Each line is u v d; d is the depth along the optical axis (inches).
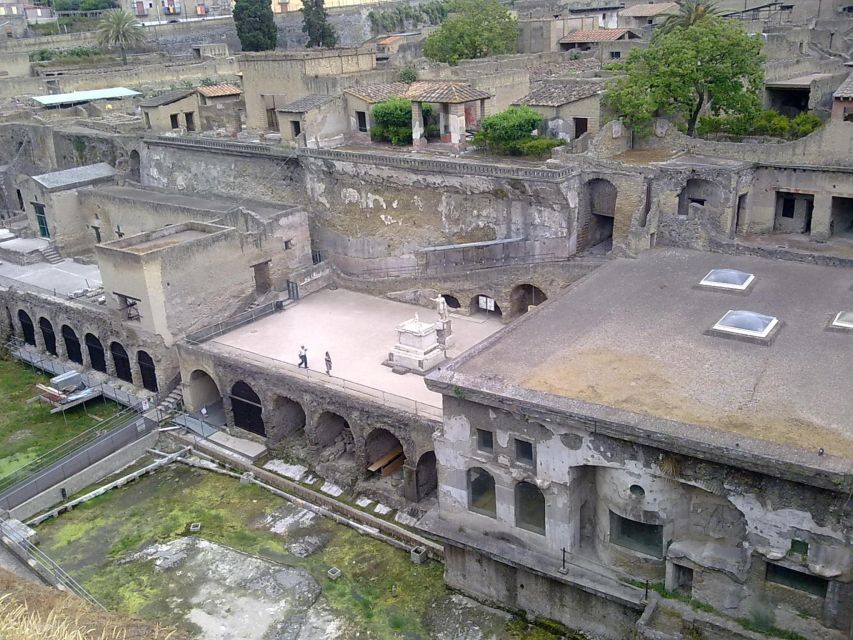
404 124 2447.1
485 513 1310.3
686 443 1024.2
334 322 2043.6
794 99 2418.8
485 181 1996.8
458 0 3811.5
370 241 2301.9
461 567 1364.4
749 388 1151.6
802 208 1937.7
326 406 1685.5
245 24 3540.8
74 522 1627.7
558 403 1135.6
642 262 1678.2
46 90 3602.4
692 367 1222.3
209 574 1456.7
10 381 2242.9
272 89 2783.0
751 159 1931.6
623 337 1338.6
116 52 4379.9
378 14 5167.3
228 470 1781.5
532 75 2827.3
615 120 2076.8
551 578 1233.4
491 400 1182.9
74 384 2116.1
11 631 909.8
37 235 2741.1
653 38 2522.1
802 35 2947.8
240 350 1879.9
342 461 1740.9
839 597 1003.9
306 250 2304.4
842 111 1950.1
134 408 1990.7
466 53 3358.8
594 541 1243.2
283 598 1390.3
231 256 2073.1
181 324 1993.1
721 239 1704.0
